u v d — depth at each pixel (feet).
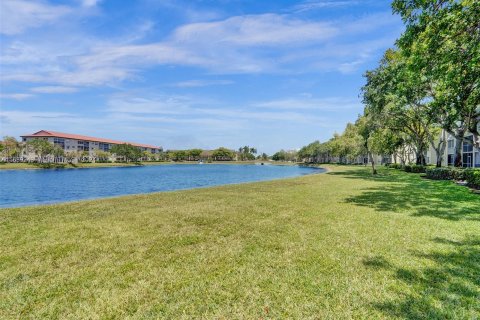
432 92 65.87
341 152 252.83
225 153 562.66
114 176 158.30
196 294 13.62
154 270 16.58
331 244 20.74
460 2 31.04
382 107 88.12
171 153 524.52
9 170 230.68
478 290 13.38
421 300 12.59
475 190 51.21
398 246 19.94
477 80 38.96
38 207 41.50
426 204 37.37
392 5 35.91
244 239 22.62
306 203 40.52
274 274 15.67
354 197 45.93
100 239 23.31
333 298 12.96
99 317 11.86
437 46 34.76
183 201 45.47
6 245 21.88
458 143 76.18
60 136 324.80
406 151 183.11
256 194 53.21
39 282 15.25
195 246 21.08
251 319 11.50
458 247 19.49
